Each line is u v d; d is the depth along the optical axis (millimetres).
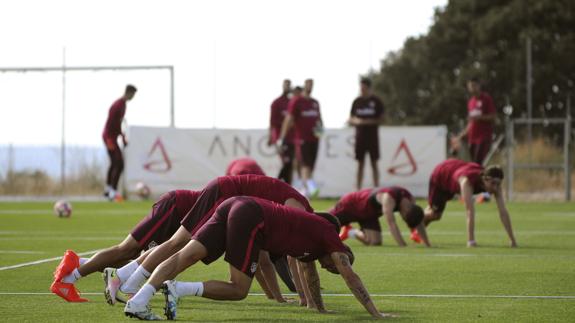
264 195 28422
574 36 154500
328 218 27219
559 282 34938
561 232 59438
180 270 25766
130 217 73938
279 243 25969
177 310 28047
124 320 25984
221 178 28609
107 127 89688
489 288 33344
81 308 28359
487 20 157625
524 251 47094
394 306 29047
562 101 153125
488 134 82438
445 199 52812
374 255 45250
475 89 81812
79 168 109312
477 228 62875
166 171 98062
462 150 96625
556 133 108750
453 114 157625
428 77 164125
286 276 32625
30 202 101750
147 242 30172
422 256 44719
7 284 34156
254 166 40594
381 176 96125
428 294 31875
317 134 82438
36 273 37406
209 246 25828
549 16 155625
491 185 49156
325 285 34562
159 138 98000
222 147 97500
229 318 26438
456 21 162625
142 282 27375
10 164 110250
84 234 57656
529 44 118000
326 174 96562
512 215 75375
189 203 30344
